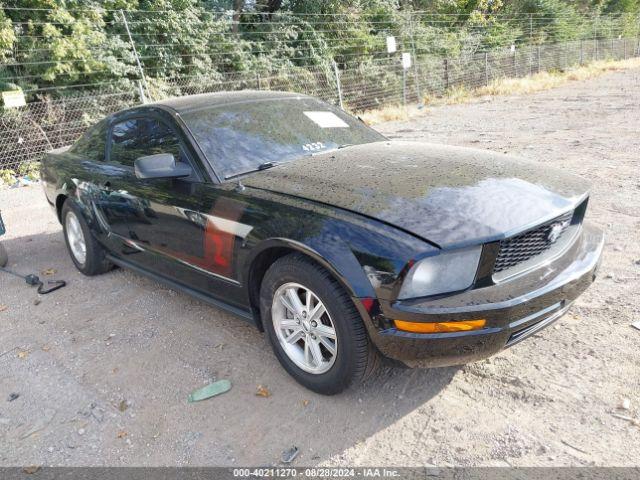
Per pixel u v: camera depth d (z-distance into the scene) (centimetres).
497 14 2788
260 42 1655
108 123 450
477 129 1158
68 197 468
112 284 468
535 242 268
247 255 296
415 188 282
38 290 458
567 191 295
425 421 266
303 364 292
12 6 1136
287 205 286
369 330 250
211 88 1530
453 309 236
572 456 236
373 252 245
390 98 1855
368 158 339
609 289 381
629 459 232
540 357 308
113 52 1280
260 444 260
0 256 524
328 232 260
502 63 2367
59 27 1184
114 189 404
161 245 372
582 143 895
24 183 983
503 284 250
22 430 284
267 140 365
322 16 1933
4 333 393
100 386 317
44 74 1129
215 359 336
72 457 261
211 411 287
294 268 273
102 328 388
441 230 246
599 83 2048
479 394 282
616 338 319
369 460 245
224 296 336
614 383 280
